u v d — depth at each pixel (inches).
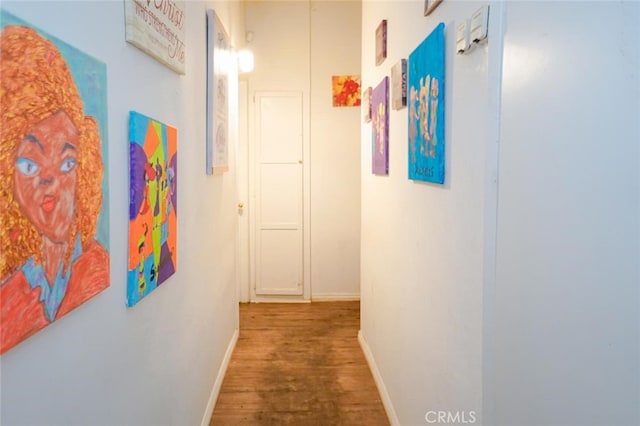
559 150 30.4
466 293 50.0
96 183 37.1
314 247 173.0
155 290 54.7
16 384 28.0
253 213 170.9
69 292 33.0
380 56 97.9
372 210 114.7
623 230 24.2
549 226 31.7
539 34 32.9
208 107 83.4
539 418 33.3
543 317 32.6
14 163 26.8
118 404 43.7
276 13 164.6
